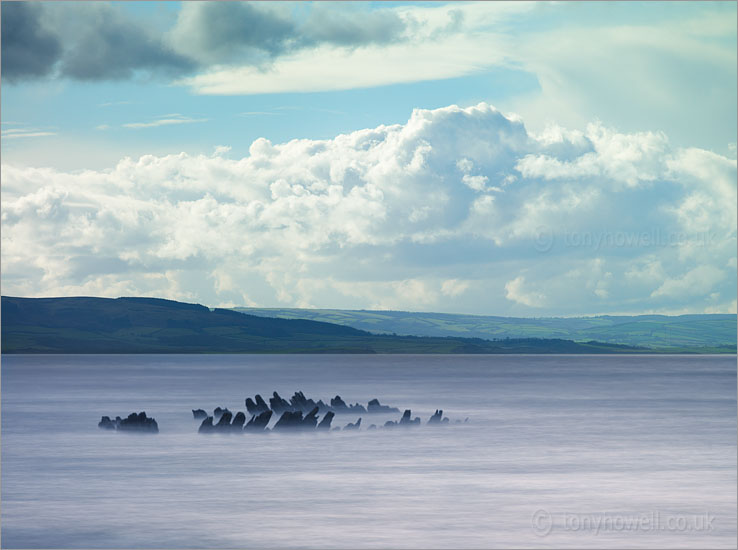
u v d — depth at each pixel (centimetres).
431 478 5097
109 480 5094
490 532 3762
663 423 8538
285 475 5238
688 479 5047
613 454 6103
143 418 7906
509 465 5603
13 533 3809
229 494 4616
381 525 3891
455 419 8919
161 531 3812
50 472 5406
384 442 6881
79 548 3569
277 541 3634
